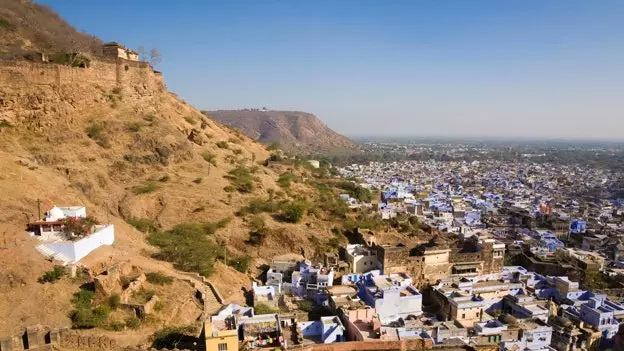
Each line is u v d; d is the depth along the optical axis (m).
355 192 120.19
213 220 69.06
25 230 45.78
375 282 59.62
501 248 71.31
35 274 40.38
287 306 53.69
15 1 98.12
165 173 77.56
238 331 42.03
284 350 39.22
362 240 75.12
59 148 67.75
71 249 43.56
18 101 67.31
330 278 60.72
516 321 53.97
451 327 51.16
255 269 64.12
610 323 57.72
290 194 87.50
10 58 74.81
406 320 53.22
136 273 46.34
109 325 38.88
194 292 47.22
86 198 60.91
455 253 69.38
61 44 94.06
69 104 74.56
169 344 38.47
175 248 56.12
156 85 102.56
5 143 62.16
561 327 54.84
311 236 72.25
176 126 97.88
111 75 85.31
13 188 50.12
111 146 74.94
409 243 78.62
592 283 72.69
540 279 70.06
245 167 95.69
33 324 36.72
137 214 65.00
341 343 39.94
